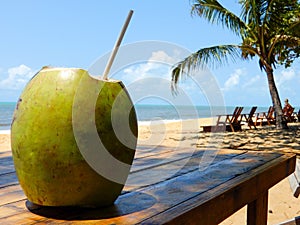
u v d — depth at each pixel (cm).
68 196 99
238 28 1002
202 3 955
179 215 100
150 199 118
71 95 97
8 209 107
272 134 1098
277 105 1216
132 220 96
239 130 1222
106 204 107
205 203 114
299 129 1259
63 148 95
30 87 102
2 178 159
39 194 100
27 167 98
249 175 159
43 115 96
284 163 204
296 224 195
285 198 378
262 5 941
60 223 94
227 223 304
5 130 1188
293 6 928
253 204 188
